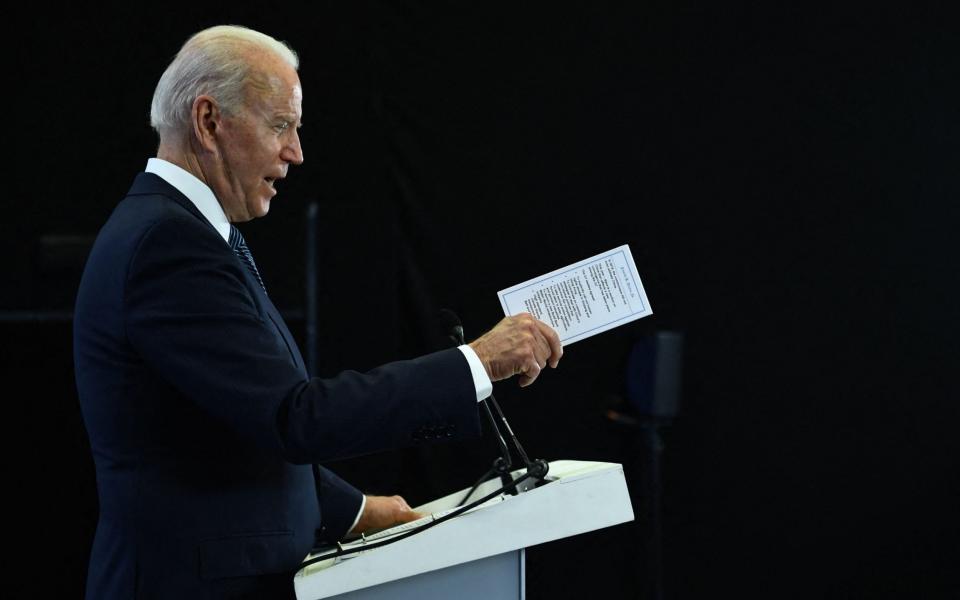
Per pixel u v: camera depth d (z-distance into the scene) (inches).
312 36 406.9
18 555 333.4
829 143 413.4
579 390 408.5
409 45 408.5
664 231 412.5
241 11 408.5
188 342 158.6
